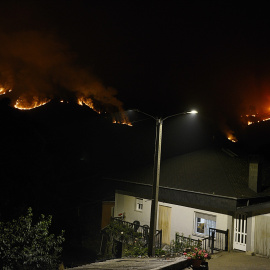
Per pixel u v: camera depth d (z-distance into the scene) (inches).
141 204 900.6
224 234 681.6
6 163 876.0
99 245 1012.5
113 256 855.1
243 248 663.1
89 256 953.5
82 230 1096.2
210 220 727.1
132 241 812.0
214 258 593.6
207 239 713.0
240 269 501.7
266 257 610.9
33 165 930.1
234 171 781.3
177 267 409.7
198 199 709.3
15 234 454.3
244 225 667.4
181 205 787.4
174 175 836.0
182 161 920.9
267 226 626.8
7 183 845.2
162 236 820.6
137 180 886.4
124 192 951.6
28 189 885.2
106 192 1206.9
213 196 678.5
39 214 882.8
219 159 851.4
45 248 472.1
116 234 866.1
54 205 967.0
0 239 432.1
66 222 1025.5
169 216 812.0
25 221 467.2
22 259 444.1
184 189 740.0
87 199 1160.8
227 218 687.7
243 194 665.0
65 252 967.0
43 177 951.0
